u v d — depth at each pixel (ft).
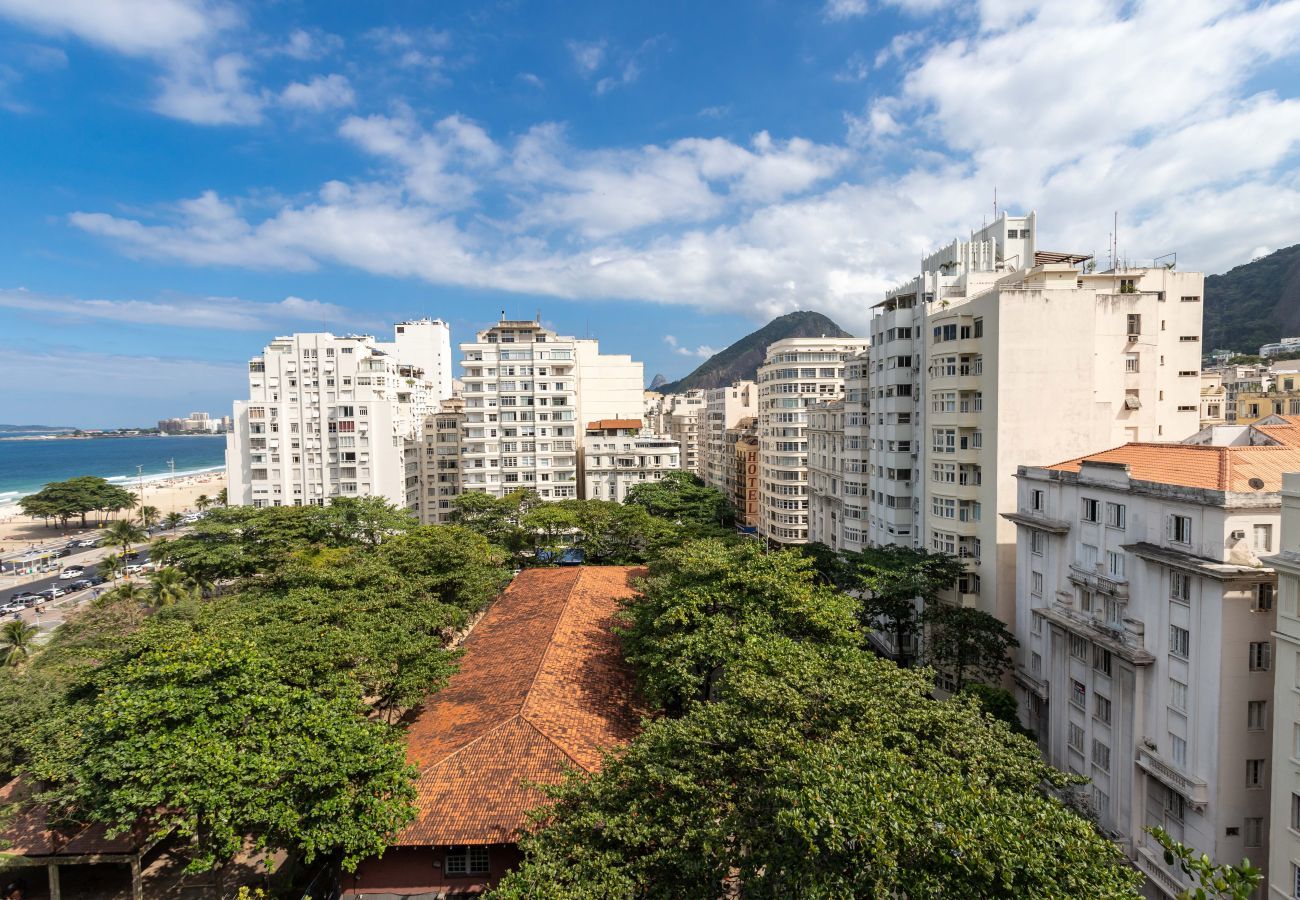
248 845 98.99
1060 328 148.97
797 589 103.14
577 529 279.69
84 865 97.35
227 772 71.05
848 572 160.04
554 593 160.25
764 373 341.41
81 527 456.86
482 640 140.05
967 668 143.84
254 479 294.87
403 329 518.78
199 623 112.57
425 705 112.88
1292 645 75.51
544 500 300.61
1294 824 75.56
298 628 104.47
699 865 59.21
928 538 170.50
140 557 330.75
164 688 76.89
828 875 48.24
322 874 85.81
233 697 79.56
